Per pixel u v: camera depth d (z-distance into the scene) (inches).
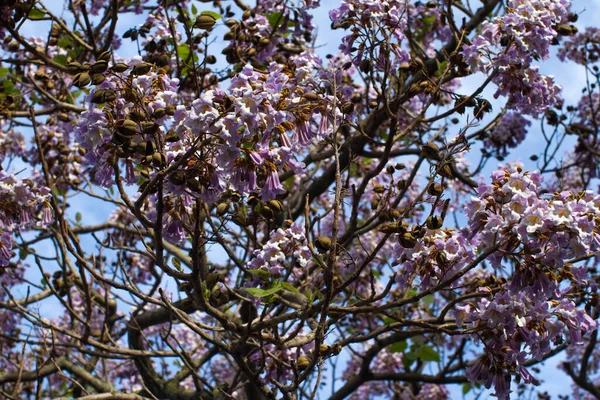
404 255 135.0
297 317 141.6
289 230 151.1
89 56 264.2
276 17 214.8
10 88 239.6
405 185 153.2
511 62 157.2
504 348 127.0
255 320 159.5
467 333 130.3
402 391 351.6
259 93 115.0
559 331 129.2
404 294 135.3
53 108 239.9
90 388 289.4
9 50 215.0
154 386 259.4
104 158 123.8
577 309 128.1
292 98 140.7
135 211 124.4
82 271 190.4
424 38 282.0
